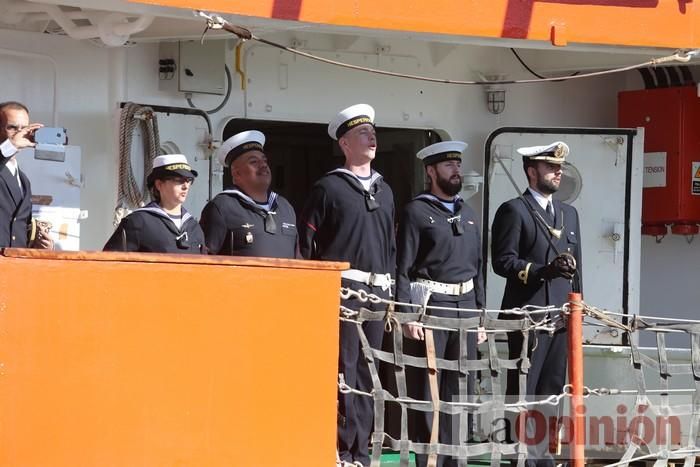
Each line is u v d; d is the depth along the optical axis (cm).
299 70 2906
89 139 2614
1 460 1600
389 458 2453
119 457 1684
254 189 2166
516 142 3072
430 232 2261
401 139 3238
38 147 2347
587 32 2327
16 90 2531
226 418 1775
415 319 2025
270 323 1812
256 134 2181
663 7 2375
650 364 2175
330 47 2938
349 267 2023
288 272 1827
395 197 3256
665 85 3284
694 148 3238
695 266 3394
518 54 3167
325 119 2938
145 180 2634
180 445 1733
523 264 2328
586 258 3114
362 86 2981
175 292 1728
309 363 1850
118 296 1683
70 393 1647
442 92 3086
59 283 1641
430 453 2020
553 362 2341
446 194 2306
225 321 1770
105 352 1673
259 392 1802
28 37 2539
